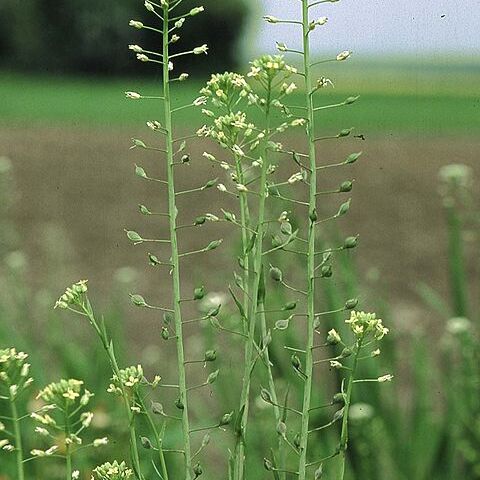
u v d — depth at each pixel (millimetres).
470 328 4852
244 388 2408
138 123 31484
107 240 13406
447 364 5008
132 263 12195
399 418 4652
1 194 8414
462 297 5129
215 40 52375
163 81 2475
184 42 51469
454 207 5211
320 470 2416
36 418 2336
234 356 4832
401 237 13320
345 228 13859
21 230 13820
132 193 16719
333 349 4496
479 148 22844
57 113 36719
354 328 2412
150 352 7004
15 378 2463
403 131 27562
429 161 20203
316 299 4914
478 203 10492
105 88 51188
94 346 5270
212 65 52094
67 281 10094
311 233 2381
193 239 13281
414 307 10234
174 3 2482
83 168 19625
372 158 20766
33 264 11422
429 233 13539
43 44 56000
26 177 18469
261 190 2387
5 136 25781
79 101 43375
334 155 21266
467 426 4676
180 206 15484
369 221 14258
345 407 2412
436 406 5516
